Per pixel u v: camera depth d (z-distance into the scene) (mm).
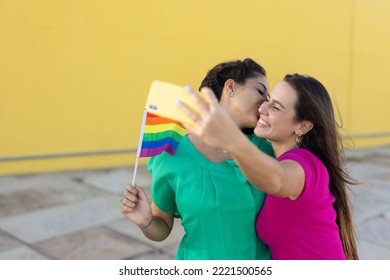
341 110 9672
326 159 1560
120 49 6895
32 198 5402
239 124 1611
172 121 1525
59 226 4539
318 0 8977
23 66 6242
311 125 1524
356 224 4918
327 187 1487
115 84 6949
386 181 6863
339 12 9336
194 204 1504
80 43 6582
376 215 5234
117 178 6449
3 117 6215
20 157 6383
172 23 7250
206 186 1504
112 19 6754
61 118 6613
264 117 1532
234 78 1583
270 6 8305
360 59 9859
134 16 6914
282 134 1532
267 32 8336
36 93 6387
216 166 1523
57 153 6645
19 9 6098
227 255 1523
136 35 6980
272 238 1510
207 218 1507
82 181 6230
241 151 1087
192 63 7535
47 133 6543
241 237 1524
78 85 6668
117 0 6750
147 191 5785
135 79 7090
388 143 10531
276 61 8555
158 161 1590
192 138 1587
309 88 1497
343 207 1636
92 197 5523
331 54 9359
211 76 1638
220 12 7691
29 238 4207
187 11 7352
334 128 1556
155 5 7051
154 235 1709
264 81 1608
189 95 1045
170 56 7316
